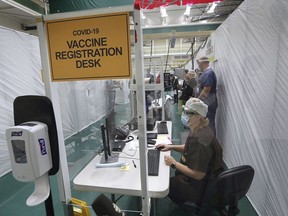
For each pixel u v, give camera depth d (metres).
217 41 3.27
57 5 2.03
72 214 1.14
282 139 1.43
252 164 1.93
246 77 2.05
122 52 0.87
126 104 3.93
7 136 0.87
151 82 2.92
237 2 4.31
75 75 0.93
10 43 2.90
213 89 2.97
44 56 0.95
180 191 1.65
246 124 2.07
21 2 3.18
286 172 1.39
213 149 1.48
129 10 0.83
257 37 1.80
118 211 0.91
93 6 2.05
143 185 1.02
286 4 1.36
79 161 2.60
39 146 0.89
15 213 1.97
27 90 3.21
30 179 0.89
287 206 1.38
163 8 3.77
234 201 1.22
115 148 1.75
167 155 1.64
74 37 0.90
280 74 1.44
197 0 3.40
